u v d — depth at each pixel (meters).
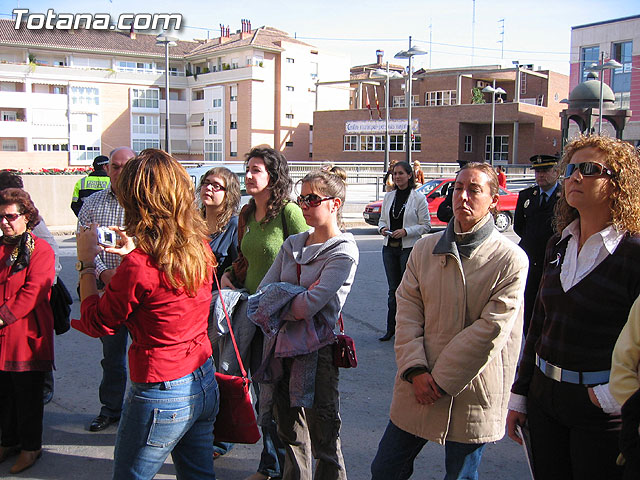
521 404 2.76
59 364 5.80
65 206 16.12
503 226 16.86
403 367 2.75
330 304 3.14
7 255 3.68
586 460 2.43
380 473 2.87
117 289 2.37
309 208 3.20
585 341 2.41
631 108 34.84
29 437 3.79
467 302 2.70
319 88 66.88
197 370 2.56
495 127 52.19
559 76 55.31
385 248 6.69
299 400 3.07
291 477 3.25
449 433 2.72
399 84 60.28
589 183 2.42
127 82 63.66
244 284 3.80
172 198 2.41
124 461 2.47
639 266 2.31
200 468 2.66
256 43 61.41
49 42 60.62
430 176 30.06
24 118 58.84
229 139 63.72
